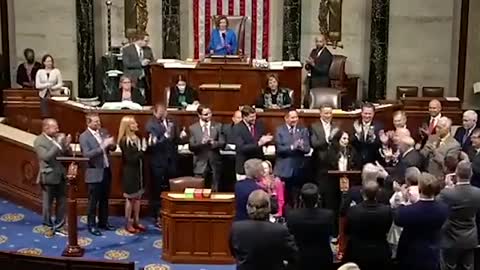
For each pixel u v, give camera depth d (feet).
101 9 55.67
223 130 37.32
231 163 38.09
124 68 49.60
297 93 47.83
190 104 43.27
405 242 24.50
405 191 27.66
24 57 54.29
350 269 19.94
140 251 33.76
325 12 55.21
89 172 35.27
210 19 55.21
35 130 47.52
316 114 39.55
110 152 36.63
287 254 22.13
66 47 55.06
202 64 47.19
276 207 30.53
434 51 55.67
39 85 47.57
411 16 55.21
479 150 33.01
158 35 56.34
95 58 55.06
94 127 35.29
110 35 53.88
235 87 45.03
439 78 56.03
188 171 38.81
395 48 55.47
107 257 32.91
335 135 35.09
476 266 27.91
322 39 51.37
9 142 40.47
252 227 22.09
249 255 21.98
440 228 24.71
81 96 54.24
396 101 47.39
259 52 55.77
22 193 40.19
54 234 35.78
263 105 43.34
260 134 36.88
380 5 54.13
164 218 32.53
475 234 26.71
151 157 36.96
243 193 27.81
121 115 39.47
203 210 32.09
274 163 38.09
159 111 36.99
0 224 37.29
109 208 38.50
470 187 26.53
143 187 36.99
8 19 55.57
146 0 55.31
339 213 32.22
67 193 35.27
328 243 24.47
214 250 32.37
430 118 41.81
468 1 55.93
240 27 53.16
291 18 54.54
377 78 54.75
